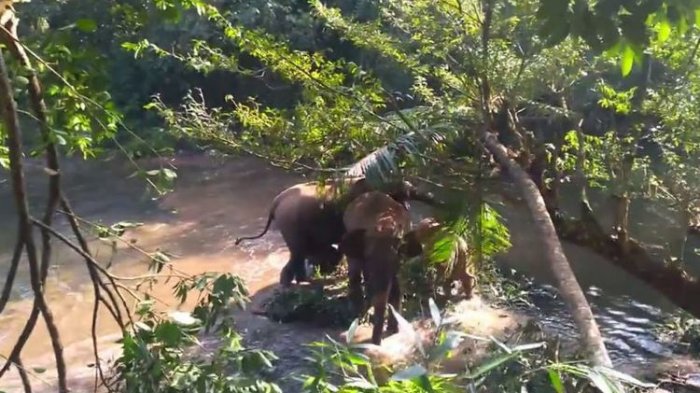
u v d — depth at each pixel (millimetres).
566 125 6828
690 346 7023
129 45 5922
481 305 7855
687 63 5391
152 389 3322
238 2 15055
